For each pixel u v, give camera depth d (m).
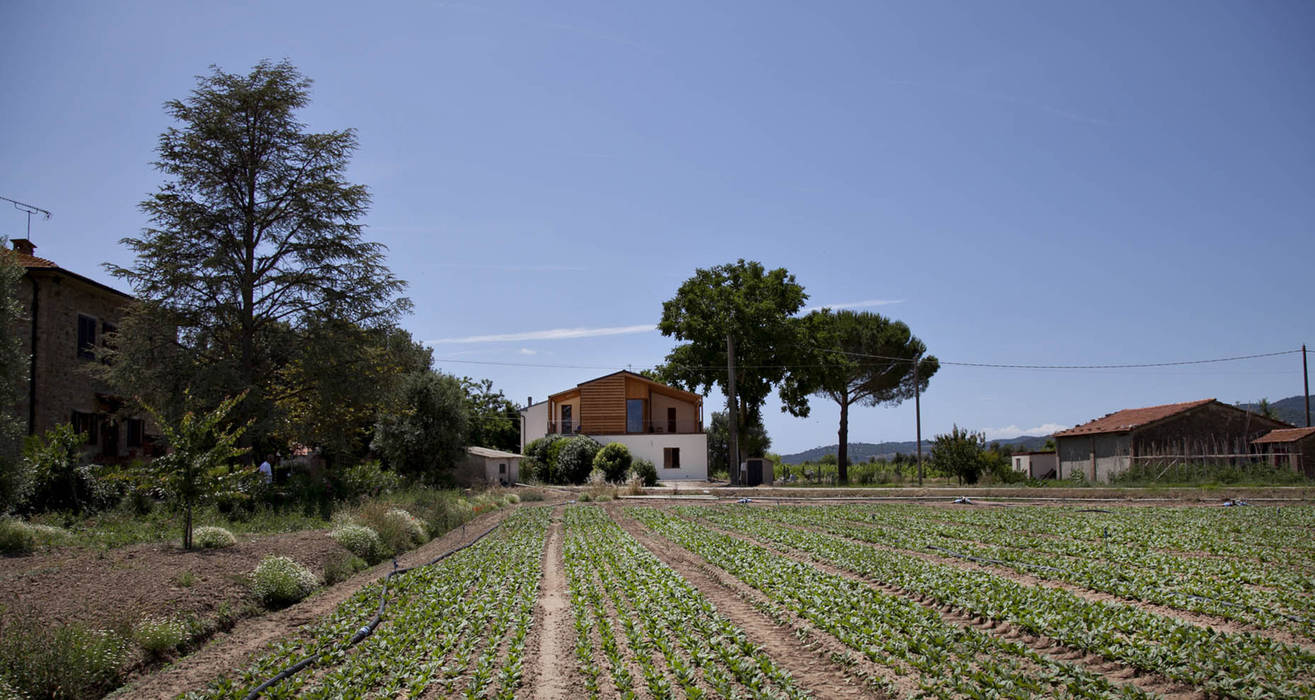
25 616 9.35
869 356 54.81
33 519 17.84
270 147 31.70
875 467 57.44
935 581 12.59
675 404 59.53
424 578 14.63
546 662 9.04
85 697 8.24
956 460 45.03
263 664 8.91
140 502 21.06
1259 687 7.04
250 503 24.03
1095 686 7.34
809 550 17.50
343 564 16.59
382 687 8.05
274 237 31.67
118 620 9.95
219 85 31.02
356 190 32.38
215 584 12.71
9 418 19.12
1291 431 42.97
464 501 32.09
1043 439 70.06
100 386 30.75
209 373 27.83
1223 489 33.28
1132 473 40.25
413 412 37.75
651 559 16.08
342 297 31.47
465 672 8.58
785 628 10.35
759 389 56.22
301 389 31.78
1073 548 16.42
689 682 7.99
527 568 15.46
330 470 29.70
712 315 53.25
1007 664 8.09
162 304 28.92
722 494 39.91
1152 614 9.79
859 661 8.54
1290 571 13.44
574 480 50.50
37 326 26.91
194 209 29.92
